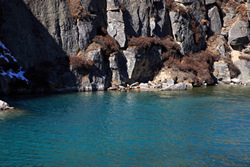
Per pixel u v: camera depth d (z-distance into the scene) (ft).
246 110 76.07
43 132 53.62
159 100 91.66
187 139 50.47
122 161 40.29
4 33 102.32
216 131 55.62
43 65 108.68
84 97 96.17
